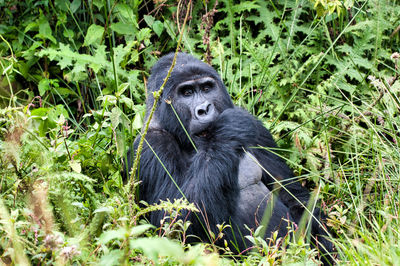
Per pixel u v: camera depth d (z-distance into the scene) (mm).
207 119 5402
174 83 5664
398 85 6406
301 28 8203
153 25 7941
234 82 7281
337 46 7992
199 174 5105
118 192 5195
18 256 3170
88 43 7688
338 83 7520
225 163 5066
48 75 8023
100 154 5301
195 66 5734
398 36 8320
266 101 7578
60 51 7531
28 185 4160
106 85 7566
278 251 3803
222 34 8680
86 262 3332
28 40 8289
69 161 4547
